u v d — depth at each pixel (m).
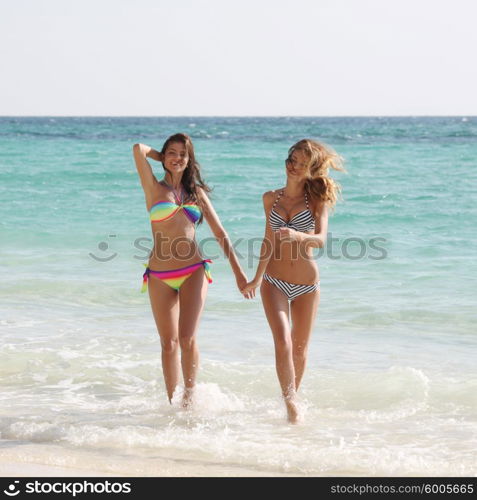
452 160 65.00
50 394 11.60
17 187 43.97
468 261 22.38
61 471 8.52
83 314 16.84
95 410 10.84
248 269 21.67
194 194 11.16
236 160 63.94
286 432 9.85
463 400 11.11
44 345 14.16
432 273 20.80
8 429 9.82
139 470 8.55
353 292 18.72
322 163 10.52
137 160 10.80
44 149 84.81
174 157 10.88
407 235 27.53
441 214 32.38
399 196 38.53
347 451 8.94
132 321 16.20
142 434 9.60
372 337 14.88
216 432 9.81
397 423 10.21
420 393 11.41
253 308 17.20
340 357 13.49
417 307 17.12
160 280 11.03
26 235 27.00
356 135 129.38
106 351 13.83
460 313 16.53
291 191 10.73
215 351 13.81
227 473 8.48
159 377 12.45
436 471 8.47
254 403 11.17
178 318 11.23
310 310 10.82
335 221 30.98
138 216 31.98
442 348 14.06
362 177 49.59
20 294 18.67
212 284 19.78
